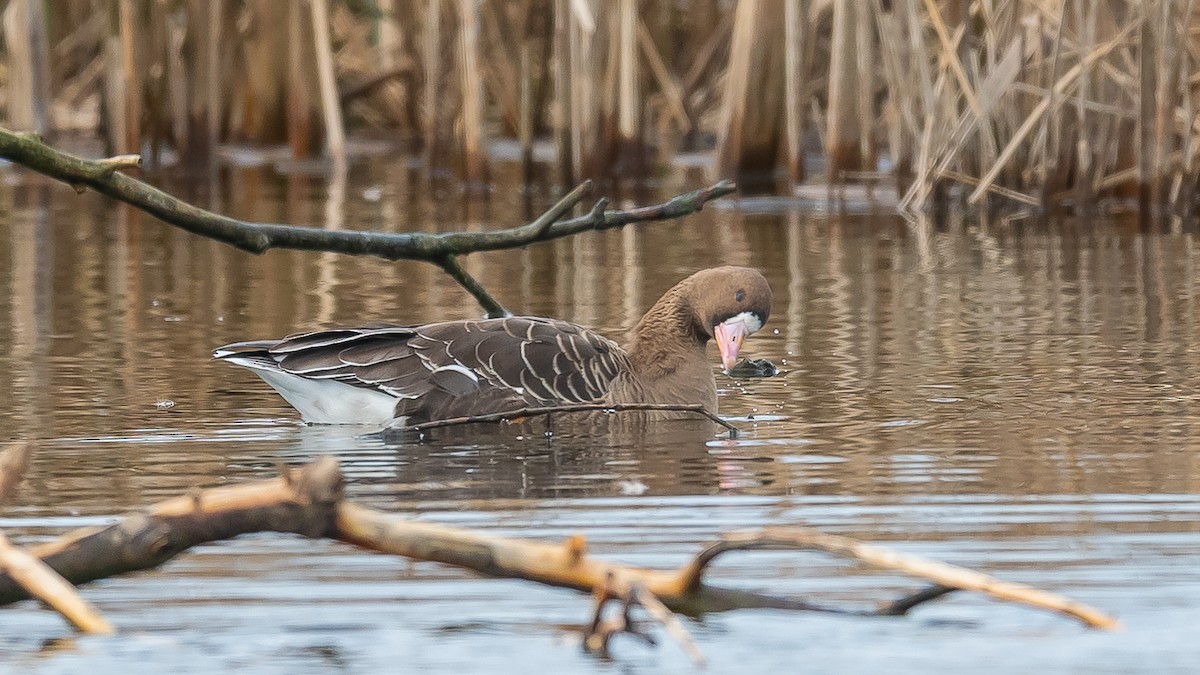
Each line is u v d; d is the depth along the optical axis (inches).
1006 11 950.4
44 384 519.5
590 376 493.4
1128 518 359.3
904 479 398.6
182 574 324.8
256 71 1280.8
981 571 321.1
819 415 481.4
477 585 317.7
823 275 752.3
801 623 294.0
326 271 775.1
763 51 1109.1
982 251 824.3
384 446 447.5
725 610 298.8
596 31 1045.8
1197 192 946.1
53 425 466.3
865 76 1009.5
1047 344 585.9
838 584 316.8
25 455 314.8
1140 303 669.9
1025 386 514.6
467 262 810.8
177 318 640.4
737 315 513.7
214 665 276.1
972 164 998.4
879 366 551.8
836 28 1018.1
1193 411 475.2
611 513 368.2
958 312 653.3
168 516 283.9
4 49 1268.5
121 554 282.8
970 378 528.7
